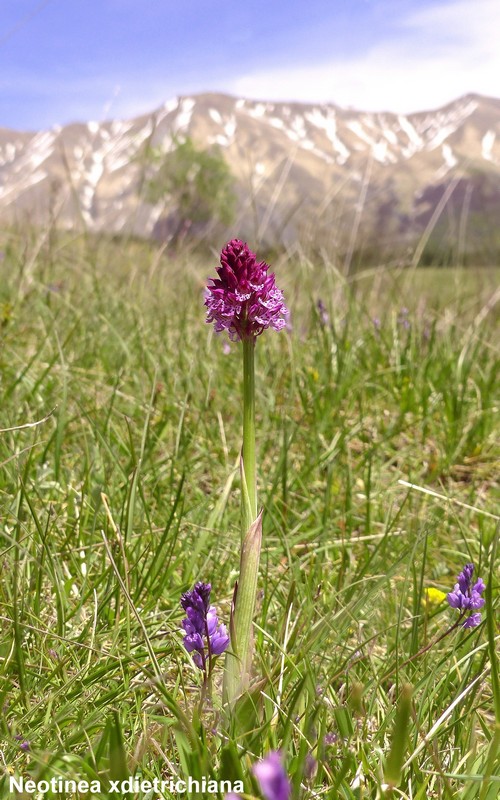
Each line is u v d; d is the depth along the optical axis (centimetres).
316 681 31
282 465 51
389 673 31
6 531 41
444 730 28
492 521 53
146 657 34
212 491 52
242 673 26
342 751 27
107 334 80
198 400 66
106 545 33
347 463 54
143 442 45
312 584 41
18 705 31
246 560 26
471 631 35
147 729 29
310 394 70
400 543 48
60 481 51
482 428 66
